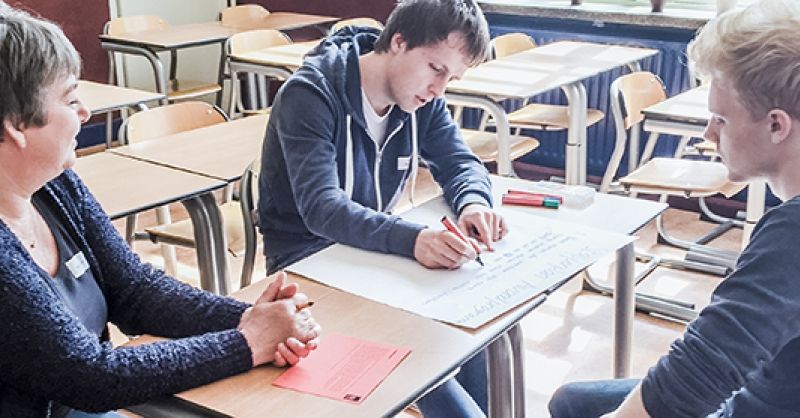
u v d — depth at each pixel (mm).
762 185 2902
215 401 1098
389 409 1070
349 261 1514
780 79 973
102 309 1355
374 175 1886
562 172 4508
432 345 1219
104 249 1388
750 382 973
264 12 5297
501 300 1355
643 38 4145
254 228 2332
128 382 1107
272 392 1113
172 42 4492
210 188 2277
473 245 1503
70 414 1283
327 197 1618
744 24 1007
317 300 1358
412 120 1919
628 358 2068
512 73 3527
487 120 4145
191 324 1330
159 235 2660
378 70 1773
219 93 5223
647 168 3314
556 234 1645
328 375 1147
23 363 1098
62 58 1154
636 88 3441
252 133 2811
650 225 3832
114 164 2475
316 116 1698
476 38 1668
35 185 1214
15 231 1223
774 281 938
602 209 1816
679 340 1047
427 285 1415
